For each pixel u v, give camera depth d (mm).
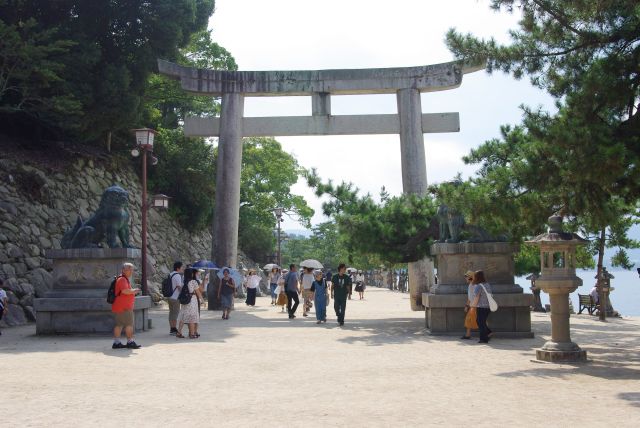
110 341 14680
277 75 26016
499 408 7285
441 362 11109
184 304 15266
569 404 7473
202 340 14750
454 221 16609
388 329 17594
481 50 12211
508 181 11758
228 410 7254
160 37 29156
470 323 14719
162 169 35062
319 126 25703
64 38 26188
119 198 17250
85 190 28609
